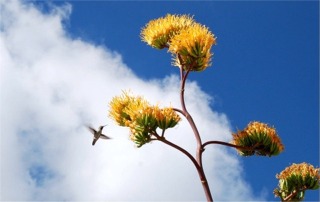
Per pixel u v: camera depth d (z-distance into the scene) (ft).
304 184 25.13
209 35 23.88
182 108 23.22
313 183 25.04
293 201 25.41
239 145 23.41
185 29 25.76
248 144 23.34
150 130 22.61
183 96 23.49
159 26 25.91
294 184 25.26
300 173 25.22
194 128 22.49
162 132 22.65
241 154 23.85
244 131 23.54
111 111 24.63
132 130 22.79
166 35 25.81
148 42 26.20
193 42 23.53
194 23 26.00
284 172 25.75
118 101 24.53
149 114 22.58
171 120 22.65
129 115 23.99
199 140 22.16
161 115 22.62
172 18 26.27
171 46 23.98
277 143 23.32
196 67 24.07
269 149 23.27
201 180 21.34
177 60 24.44
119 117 24.36
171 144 22.39
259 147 23.29
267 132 23.25
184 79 23.85
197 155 21.89
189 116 22.89
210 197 20.99
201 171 21.48
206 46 23.61
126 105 24.41
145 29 26.55
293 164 25.94
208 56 23.97
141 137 22.76
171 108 23.08
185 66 24.06
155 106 23.21
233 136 23.67
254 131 23.34
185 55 23.76
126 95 24.71
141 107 22.85
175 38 24.03
